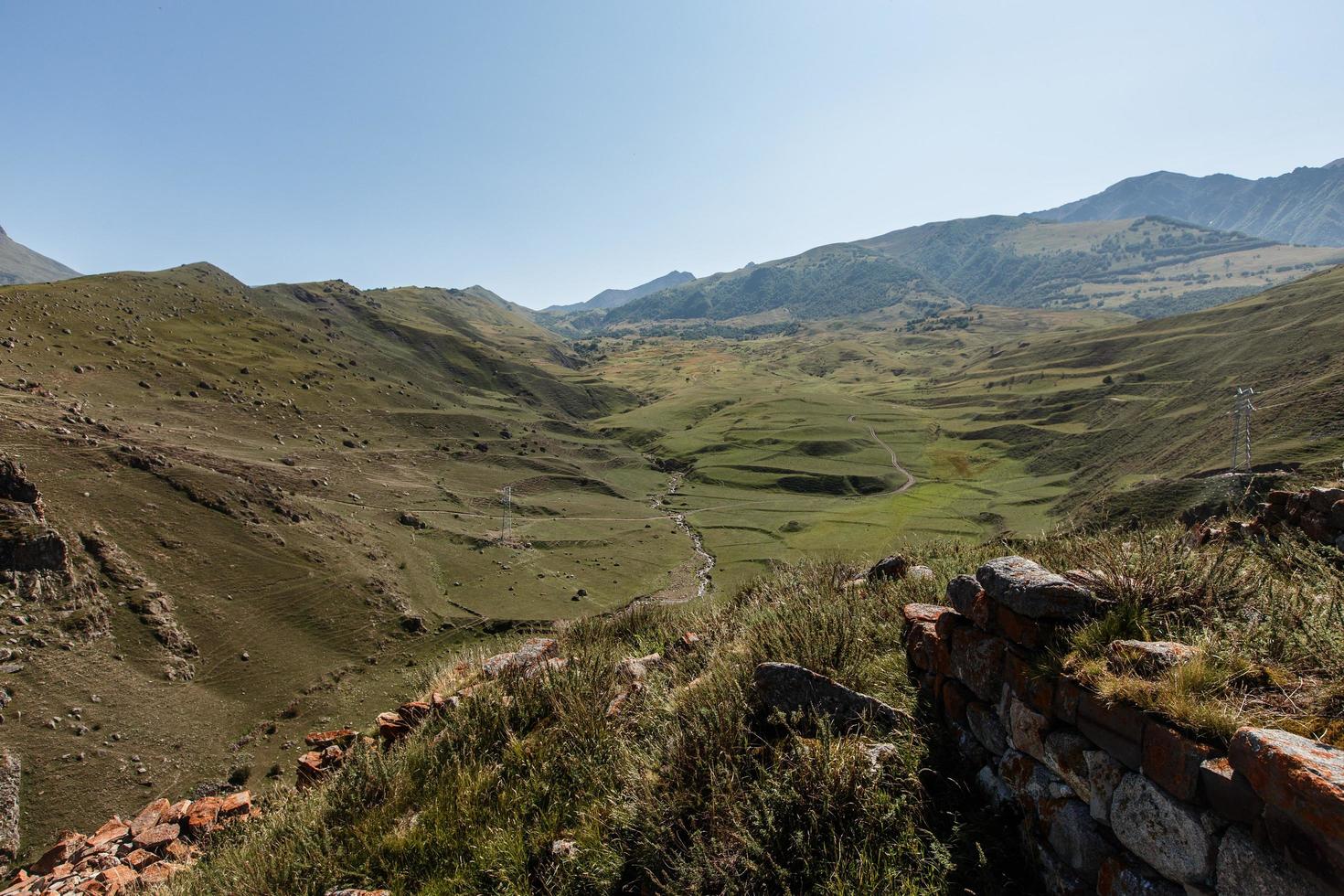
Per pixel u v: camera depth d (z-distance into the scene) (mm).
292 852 5707
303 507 77312
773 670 5258
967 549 8516
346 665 55562
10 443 64188
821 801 4027
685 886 3852
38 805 36312
